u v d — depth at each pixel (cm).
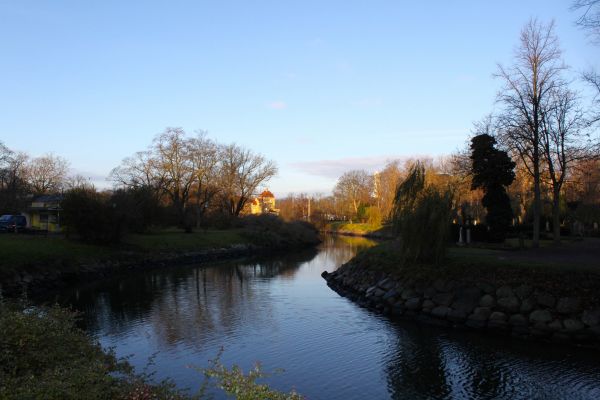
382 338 1673
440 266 2162
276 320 1950
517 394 1165
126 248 4125
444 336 1695
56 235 4216
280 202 13412
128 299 2438
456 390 1195
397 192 2445
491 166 3247
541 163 3344
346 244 7094
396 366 1373
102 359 863
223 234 6131
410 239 2291
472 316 1827
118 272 3597
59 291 2698
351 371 1333
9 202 6169
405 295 2114
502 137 3073
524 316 1722
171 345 1580
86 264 3362
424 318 1941
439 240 2216
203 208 6488
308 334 1725
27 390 579
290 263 4450
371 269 2650
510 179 3259
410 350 1527
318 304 2309
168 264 4253
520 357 1441
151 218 4988
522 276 1866
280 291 2722
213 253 5119
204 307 2220
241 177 7231
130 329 1788
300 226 7300
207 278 3312
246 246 5831
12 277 2584
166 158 5897
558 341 1588
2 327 770
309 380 1262
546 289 1752
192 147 6062
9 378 636
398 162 8525
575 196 5541
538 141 2939
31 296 2508
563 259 2206
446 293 1991
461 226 3406
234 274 3553
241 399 610
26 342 771
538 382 1241
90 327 1816
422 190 2375
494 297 1848
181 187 6034
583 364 1373
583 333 1563
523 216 5197
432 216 2227
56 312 962
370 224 9675
